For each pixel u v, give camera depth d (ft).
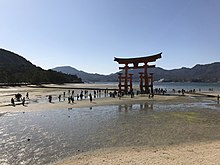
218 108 106.52
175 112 91.91
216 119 74.18
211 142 45.27
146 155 36.35
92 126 63.10
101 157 36.09
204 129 58.13
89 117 79.66
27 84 413.18
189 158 33.96
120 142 45.91
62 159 36.01
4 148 42.55
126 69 212.02
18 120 73.97
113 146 43.09
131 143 45.03
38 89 302.45
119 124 65.72
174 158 34.17
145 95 196.75
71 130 58.03
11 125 65.26
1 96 178.29
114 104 124.26
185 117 78.54
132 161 33.17
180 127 60.75
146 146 42.68
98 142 46.19
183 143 44.60
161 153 37.40
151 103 130.31
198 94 211.00
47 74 562.25
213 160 32.58
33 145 44.52
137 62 207.72
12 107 109.40
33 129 59.57
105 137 50.29
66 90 288.71
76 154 38.50
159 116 81.00
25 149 41.83
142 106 115.03
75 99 162.71
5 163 34.50
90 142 46.29
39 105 118.42
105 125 64.44
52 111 96.32
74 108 106.73
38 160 35.76
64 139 49.01
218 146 41.68
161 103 130.52
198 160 32.78
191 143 44.55
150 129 58.29
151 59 198.70
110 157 35.83
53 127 62.08
